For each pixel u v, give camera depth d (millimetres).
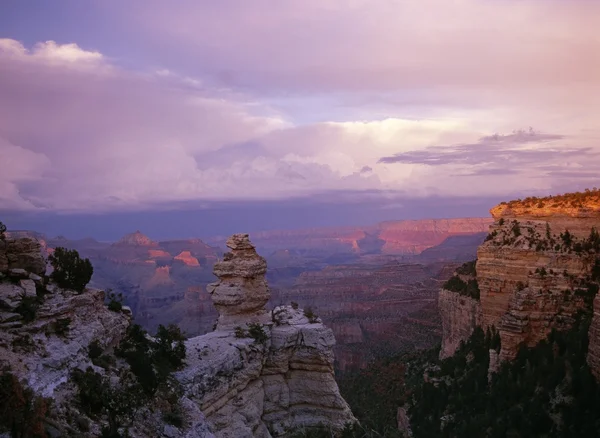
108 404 34812
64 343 36625
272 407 58344
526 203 76875
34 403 29453
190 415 42438
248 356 55469
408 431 72562
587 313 63938
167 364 47719
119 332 44312
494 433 58875
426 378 81188
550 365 61906
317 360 60188
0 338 33125
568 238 69562
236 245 61688
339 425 59312
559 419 56844
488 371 69375
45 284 40750
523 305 66312
